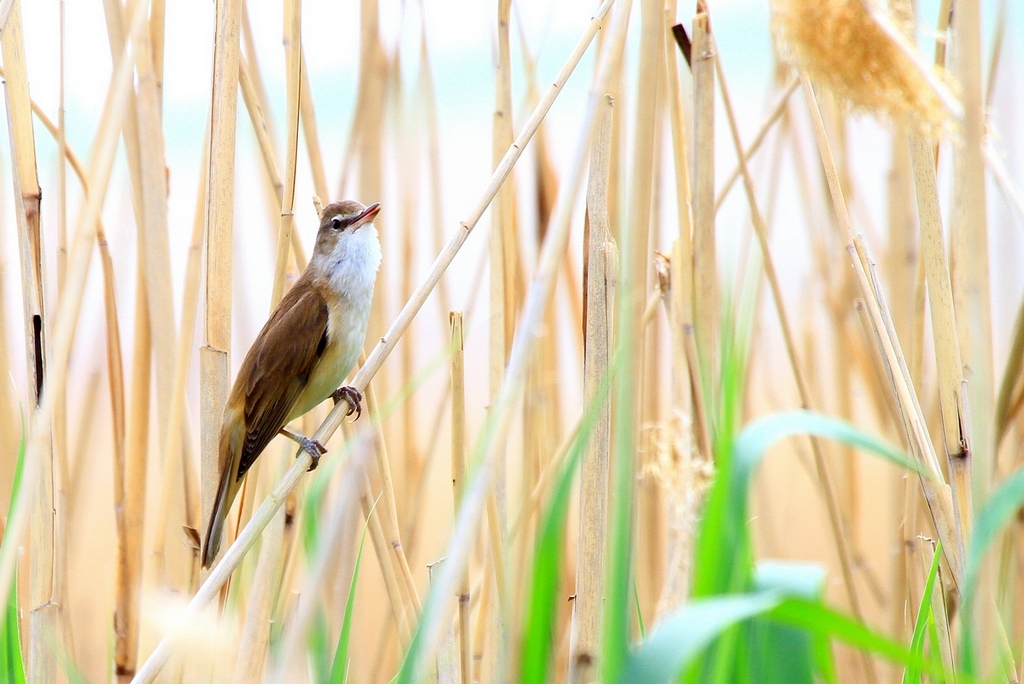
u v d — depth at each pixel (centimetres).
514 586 772
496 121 774
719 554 685
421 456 781
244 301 786
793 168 785
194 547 773
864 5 755
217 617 773
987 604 758
